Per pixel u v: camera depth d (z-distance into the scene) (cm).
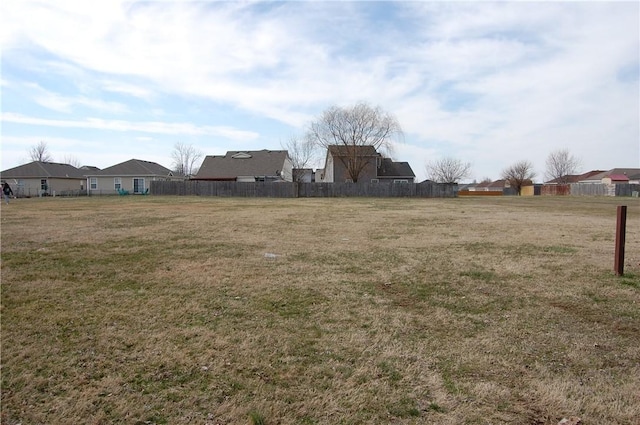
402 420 208
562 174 6869
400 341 309
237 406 219
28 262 584
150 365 266
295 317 362
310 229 1015
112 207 1794
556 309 387
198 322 346
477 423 206
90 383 241
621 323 349
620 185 4388
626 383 245
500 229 1030
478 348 297
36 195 3831
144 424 203
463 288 463
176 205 1962
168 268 554
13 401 221
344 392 234
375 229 1023
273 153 4391
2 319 346
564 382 246
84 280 485
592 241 816
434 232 967
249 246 744
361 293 441
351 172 3931
